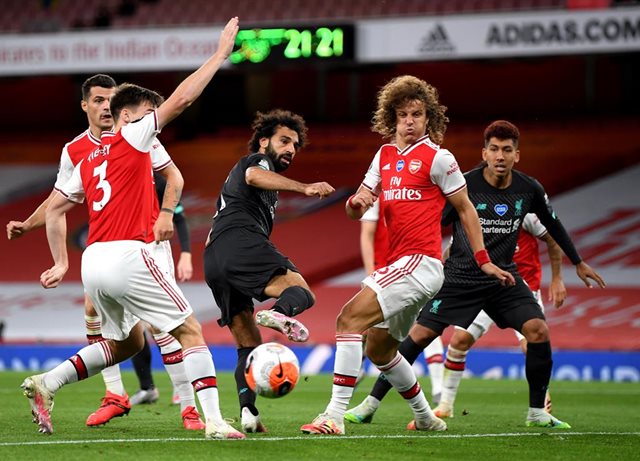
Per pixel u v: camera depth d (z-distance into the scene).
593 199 71.69
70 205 24.16
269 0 74.56
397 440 22.81
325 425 23.30
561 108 78.06
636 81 76.94
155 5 76.12
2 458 19.34
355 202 23.48
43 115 86.69
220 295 23.91
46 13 77.38
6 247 74.25
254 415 23.86
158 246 27.64
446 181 23.31
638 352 50.88
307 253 69.56
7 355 55.97
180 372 25.19
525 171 74.06
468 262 27.69
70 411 30.84
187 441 21.77
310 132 80.44
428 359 35.53
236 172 24.16
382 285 22.97
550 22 58.38
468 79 79.19
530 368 27.17
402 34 60.19
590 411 33.62
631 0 62.16
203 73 22.19
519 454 21.19
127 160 22.12
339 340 23.17
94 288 22.23
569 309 60.78
